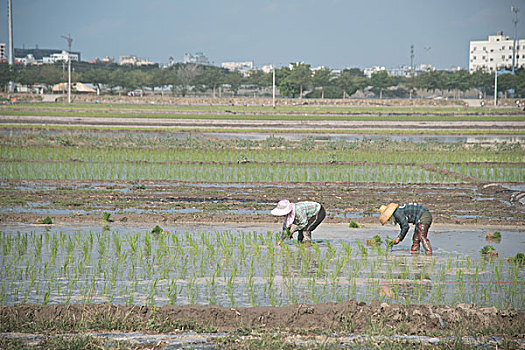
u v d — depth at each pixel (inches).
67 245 1072.2
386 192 1831.9
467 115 6225.4
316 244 1048.2
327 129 4522.6
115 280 850.1
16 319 666.2
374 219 1392.7
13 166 2246.6
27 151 2672.2
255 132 4217.5
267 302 759.1
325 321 682.2
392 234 1245.1
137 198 1658.5
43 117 4933.6
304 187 1919.3
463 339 624.1
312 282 856.9
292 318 690.8
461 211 1531.7
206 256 1003.9
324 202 1628.9
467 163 2571.4
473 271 936.3
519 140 3902.6
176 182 1977.1
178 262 962.1
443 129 4692.4
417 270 939.3
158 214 1414.9
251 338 615.8
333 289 823.1
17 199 1583.4
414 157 2746.1
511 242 1175.6
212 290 806.5
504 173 2158.0
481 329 660.1
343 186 1957.4
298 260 987.3
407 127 4783.5
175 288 794.8
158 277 871.1
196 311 699.4
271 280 856.3
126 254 1005.8
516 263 989.8
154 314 685.3
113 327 651.5
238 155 2719.0
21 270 894.4
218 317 692.1
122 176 2086.6
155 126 4527.6
